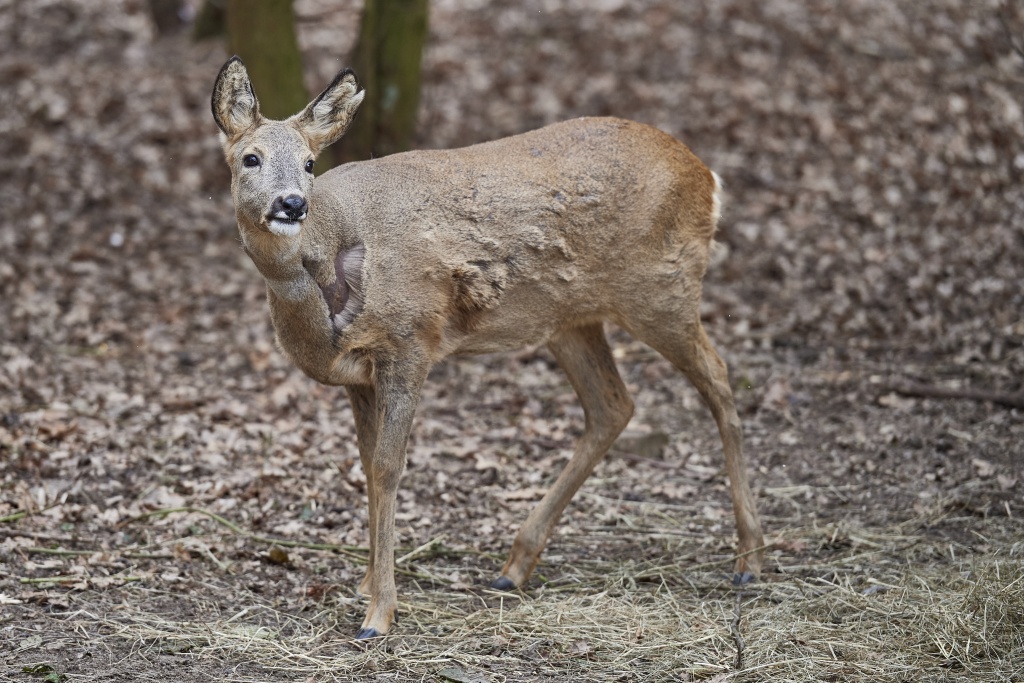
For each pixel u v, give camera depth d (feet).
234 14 54.95
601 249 29.84
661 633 27.32
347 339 26.96
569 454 38.96
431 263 27.71
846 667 25.36
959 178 53.78
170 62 76.13
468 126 66.54
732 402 31.48
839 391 42.50
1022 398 39.68
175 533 32.14
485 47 77.36
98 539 31.48
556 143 29.84
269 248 25.50
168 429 38.93
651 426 40.86
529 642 26.94
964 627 26.63
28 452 35.94
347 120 26.91
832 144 61.87
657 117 66.23
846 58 70.18
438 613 28.45
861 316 47.39
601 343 31.60
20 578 28.81
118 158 62.80
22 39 78.54
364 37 57.00
